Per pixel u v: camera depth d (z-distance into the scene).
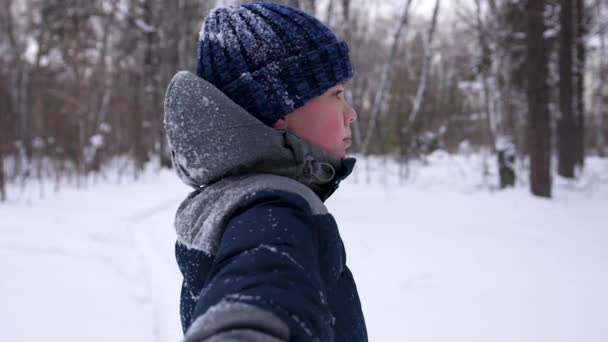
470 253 4.26
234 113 0.72
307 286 0.55
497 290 3.22
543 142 8.74
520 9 10.05
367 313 2.88
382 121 13.12
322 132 0.80
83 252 4.74
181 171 0.75
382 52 18.30
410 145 12.13
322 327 0.54
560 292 3.14
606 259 4.03
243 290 0.52
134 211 7.00
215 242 0.67
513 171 9.80
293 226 0.61
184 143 0.73
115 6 15.55
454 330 2.59
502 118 10.62
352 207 6.96
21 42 16.06
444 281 3.44
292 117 0.79
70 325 3.00
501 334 2.52
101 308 3.27
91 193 9.48
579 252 4.30
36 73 14.57
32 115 14.07
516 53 11.55
